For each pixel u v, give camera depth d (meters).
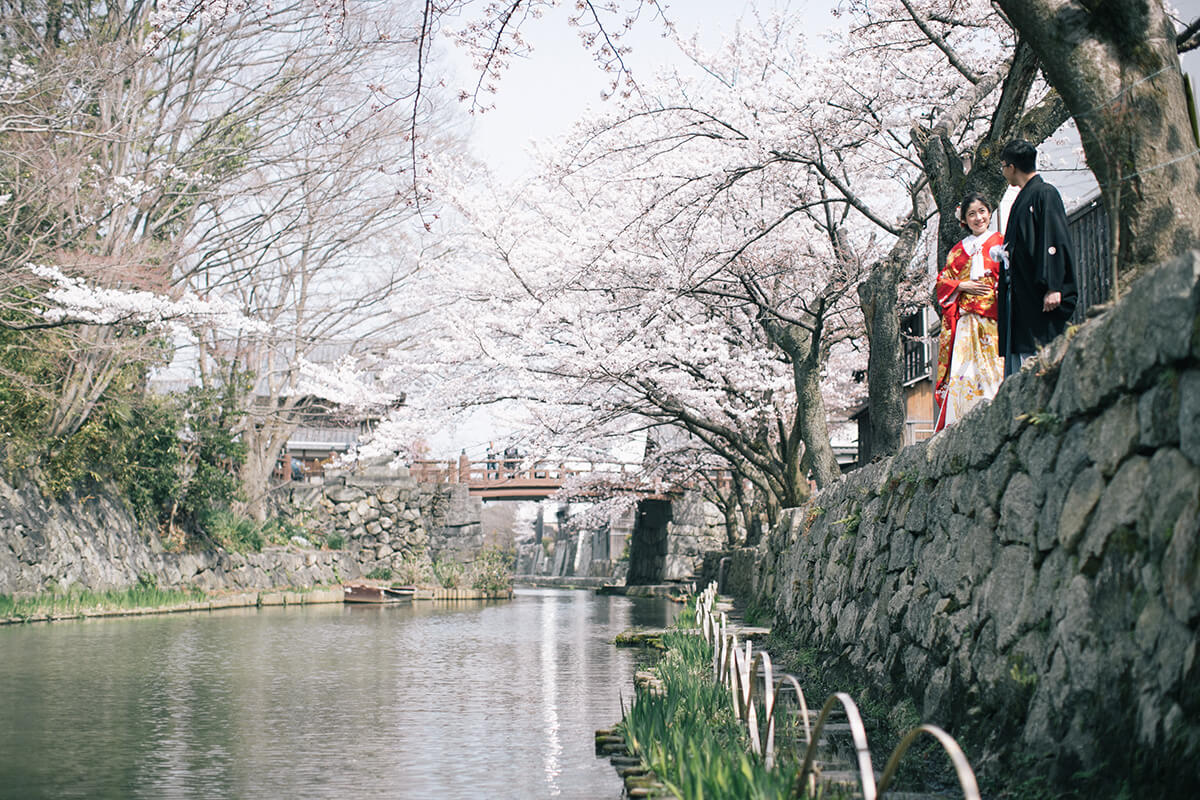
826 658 8.67
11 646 13.14
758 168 11.70
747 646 6.37
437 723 7.90
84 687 9.66
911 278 15.99
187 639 14.70
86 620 17.86
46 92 16.83
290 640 15.00
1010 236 5.66
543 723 7.91
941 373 6.54
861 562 8.16
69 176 17.22
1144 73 4.61
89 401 19.86
